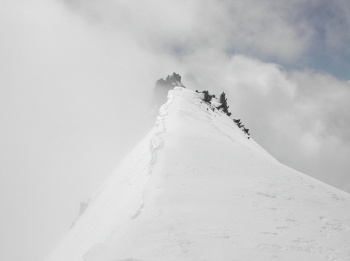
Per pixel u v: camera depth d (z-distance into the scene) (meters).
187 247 10.23
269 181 19.81
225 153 24.86
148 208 13.09
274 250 11.25
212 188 16.44
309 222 14.72
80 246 19.11
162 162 19.56
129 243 10.04
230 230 12.08
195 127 36.00
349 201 20.64
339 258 11.80
